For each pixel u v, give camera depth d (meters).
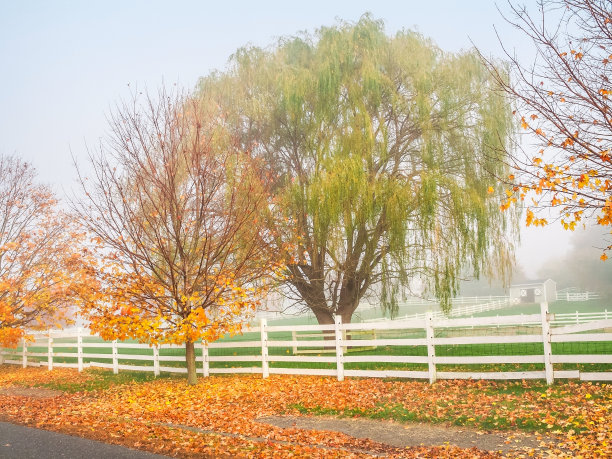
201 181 14.99
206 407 12.23
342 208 17.66
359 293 20.44
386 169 19.52
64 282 20.16
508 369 13.57
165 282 14.70
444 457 7.77
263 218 17.55
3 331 20.30
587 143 7.93
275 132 20.14
